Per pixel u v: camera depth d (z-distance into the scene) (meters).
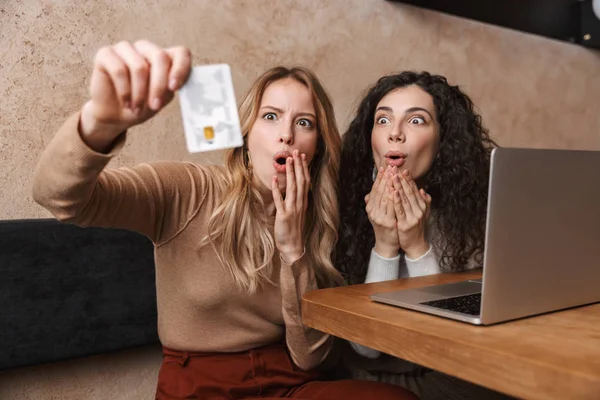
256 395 1.08
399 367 1.31
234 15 1.71
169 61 0.65
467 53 2.32
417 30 2.16
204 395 1.05
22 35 1.37
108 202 0.89
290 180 1.07
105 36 1.50
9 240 1.24
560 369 0.54
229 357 1.12
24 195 1.38
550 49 2.64
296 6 1.84
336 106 1.94
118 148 0.73
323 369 1.30
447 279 1.13
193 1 1.63
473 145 1.41
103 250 1.36
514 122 2.50
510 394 0.59
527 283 0.76
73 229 1.32
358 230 1.46
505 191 0.71
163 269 1.13
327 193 1.25
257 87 1.15
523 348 0.61
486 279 0.70
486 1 2.25
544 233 0.77
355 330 0.81
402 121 1.34
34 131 1.40
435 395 1.30
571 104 2.73
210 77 0.66
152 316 1.44
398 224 1.27
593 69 2.82
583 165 0.82
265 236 1.15
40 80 1.40
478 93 2.37
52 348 1.29
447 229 1.41
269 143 1.11
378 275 1.28
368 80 2.02
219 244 1.11
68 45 1.44
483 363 0.61
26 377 1.37
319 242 1.27
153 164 1.09
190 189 1.11
